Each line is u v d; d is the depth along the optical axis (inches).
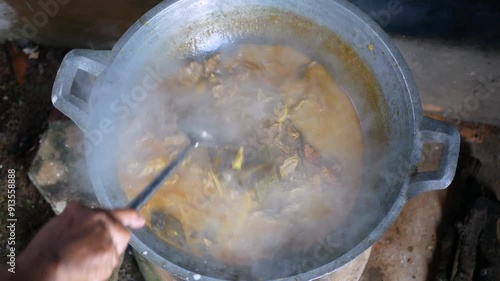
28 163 88.4
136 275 82.4
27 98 93.6
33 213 87.4
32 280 39.8
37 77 94.8
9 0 84.4
